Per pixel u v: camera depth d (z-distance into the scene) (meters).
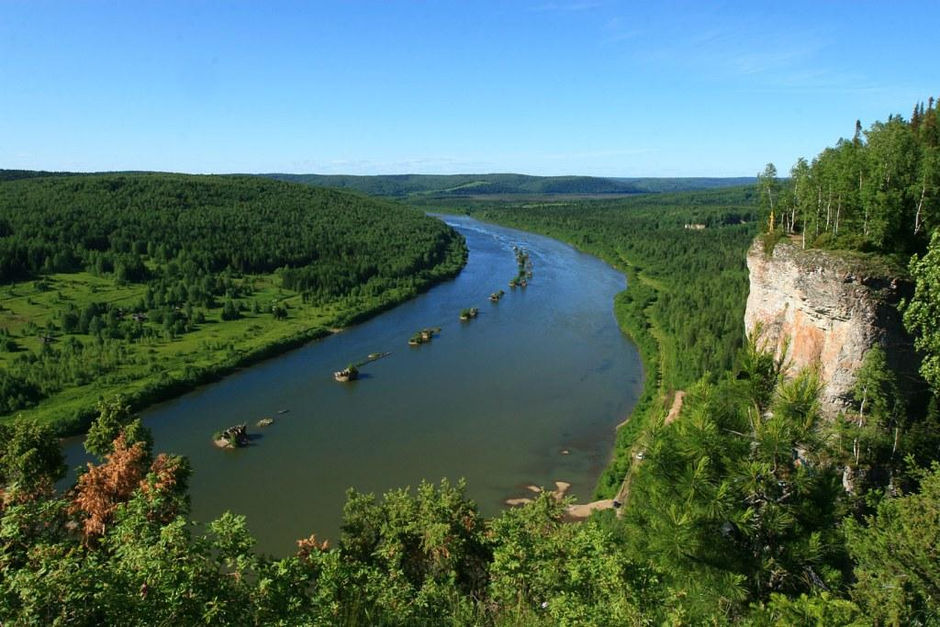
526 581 18.95
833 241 39.16
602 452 63.91
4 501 25.89
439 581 28.84
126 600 11.12
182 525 13.31
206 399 78.81
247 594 13.27
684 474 18.33
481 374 86.50
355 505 38.84
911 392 34.66
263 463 62.00
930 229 36.62
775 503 17.55
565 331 107.06
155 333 100.56
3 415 68.94
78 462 62.19
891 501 19.94
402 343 101.94
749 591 17.05
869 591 16.55
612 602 15.67
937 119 62.44
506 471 60.38
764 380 19.55
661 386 76.88
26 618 10.58
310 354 96.88
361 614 15.74
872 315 34.94
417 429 69.38
